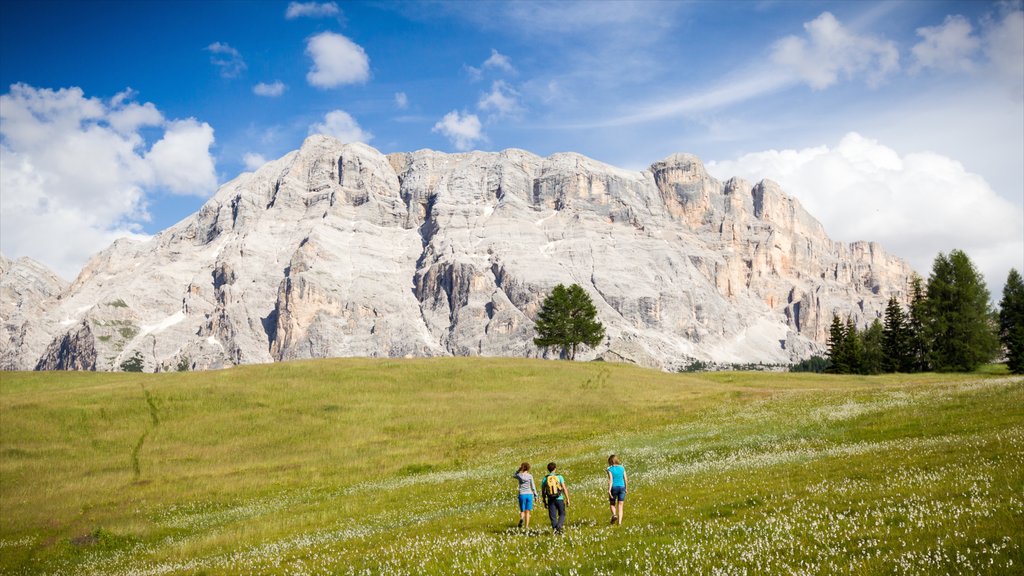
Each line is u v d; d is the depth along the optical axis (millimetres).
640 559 14695
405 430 56875
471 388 73125
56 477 45219
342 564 18578
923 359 98938
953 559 11914
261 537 28500
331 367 79812
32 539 33969
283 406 63219
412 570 16594
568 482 32906
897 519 15391
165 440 53844
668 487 26250
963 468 20172
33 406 59531
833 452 29891
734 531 16406
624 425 53500
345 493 38438
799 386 74875
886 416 38844
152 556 28391
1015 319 101750
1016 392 39875
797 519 16766
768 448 34750
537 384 75562
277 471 46406
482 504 29250
